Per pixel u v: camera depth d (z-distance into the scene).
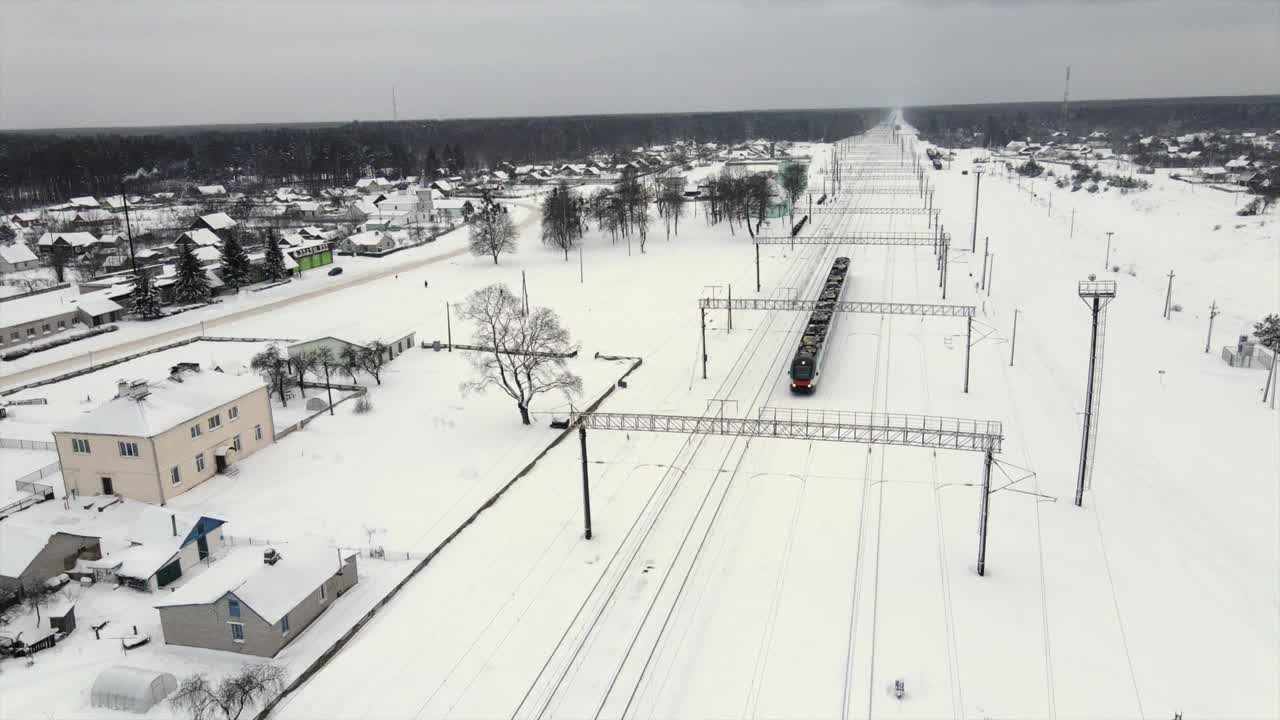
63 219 191.62
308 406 72.62
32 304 103.88
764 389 74.88
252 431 63.09
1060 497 54.03
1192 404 69.25
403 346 90.19
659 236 155.88
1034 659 38.59
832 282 102.38
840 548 48.31
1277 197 165.12
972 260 127.38
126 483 55.16
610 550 48.47
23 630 41.28
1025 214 167.12
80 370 85.69
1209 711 35.19
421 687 37.25
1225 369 77.31
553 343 75.88
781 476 57.72
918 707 35.59
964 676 37.47
